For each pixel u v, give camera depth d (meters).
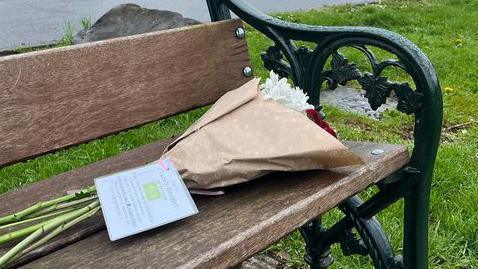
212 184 1.46
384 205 1.79
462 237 2.54
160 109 1.96
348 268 2.33
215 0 2.18
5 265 1.23
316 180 1.51
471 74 5.38
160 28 4.59
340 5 9.42
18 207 1.56
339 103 4.43
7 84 1.64
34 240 1.28
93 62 1.80
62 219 1.32
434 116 1.62
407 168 1.70
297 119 1.49
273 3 9.70
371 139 3.72
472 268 2.39
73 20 7.42
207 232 1.30
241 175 1.45
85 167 1.82
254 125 1.49
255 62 5.16
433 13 8.33
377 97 1.73
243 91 1.60
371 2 9.84
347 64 1.81
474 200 2.82
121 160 1.86
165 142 2.01
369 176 1.58
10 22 7.29
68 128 1.75
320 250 2.06
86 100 1.79
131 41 1.89
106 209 1.33
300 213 1.39
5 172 3.12
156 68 1.94
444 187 2.96
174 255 1.22
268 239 1.32
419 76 1.62
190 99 2.04
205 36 2.07
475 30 7.44
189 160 1.47
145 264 1.19
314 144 1.45
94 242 1.32
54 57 1.72
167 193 1.38
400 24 7.64
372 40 1.72
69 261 1.24
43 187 1.68
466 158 3.36
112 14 4.69
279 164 1.45
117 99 1.85
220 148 1.47
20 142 1.66
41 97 1.70
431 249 2.44
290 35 1.96
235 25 2.16
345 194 1.50
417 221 1.73
